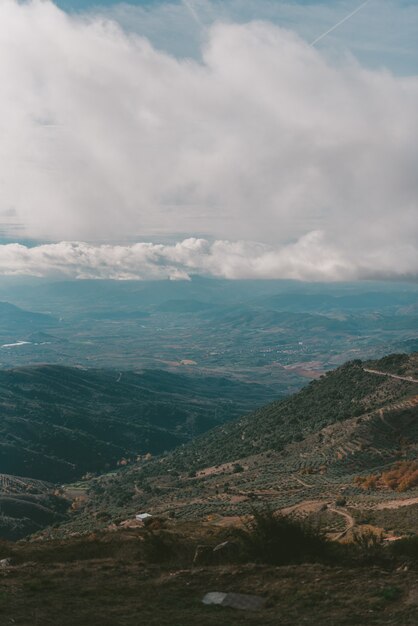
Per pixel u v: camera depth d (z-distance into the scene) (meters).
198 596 18.75
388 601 16.72
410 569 19.62
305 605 17.03
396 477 94.94
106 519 114.94
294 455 147.88
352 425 147.62
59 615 17.05
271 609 17.08
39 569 23.67
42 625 15.97
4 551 31.22
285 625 15.63
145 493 176.62
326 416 177.75
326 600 17.17
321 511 72.31
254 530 23.58
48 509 195.00
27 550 32.28
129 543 33.03
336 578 19.00
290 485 110.88
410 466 97.19
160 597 18.78
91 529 96.31
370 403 168.00
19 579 21.66
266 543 22.84
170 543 28.27
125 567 23.70
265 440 185.75
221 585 19.55
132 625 16.09
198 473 181.12
